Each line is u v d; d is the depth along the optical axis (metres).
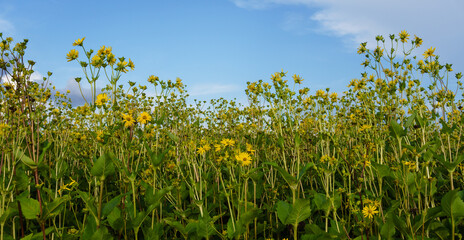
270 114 5.32
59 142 5.23
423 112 5.25
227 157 3.25
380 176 3.21
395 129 3.59
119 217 3.06
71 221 3.68
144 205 3.94
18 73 3.49
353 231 3.34
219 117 8.34
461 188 4.11
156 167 3.25
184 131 6.34
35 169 2.98
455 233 2.67
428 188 3.28
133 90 6.06
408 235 2.76
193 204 3.43
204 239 3.33
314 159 5.15
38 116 3.79
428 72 5.18
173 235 3.63
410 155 3.65
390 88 4.86
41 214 2.71
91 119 6.29
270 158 5.19
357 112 5.45
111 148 3.99
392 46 5.17
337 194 3.04
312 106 5.55
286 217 2.92
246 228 3.16
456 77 5.68
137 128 4.20
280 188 4.34
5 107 4.08
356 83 5.62
